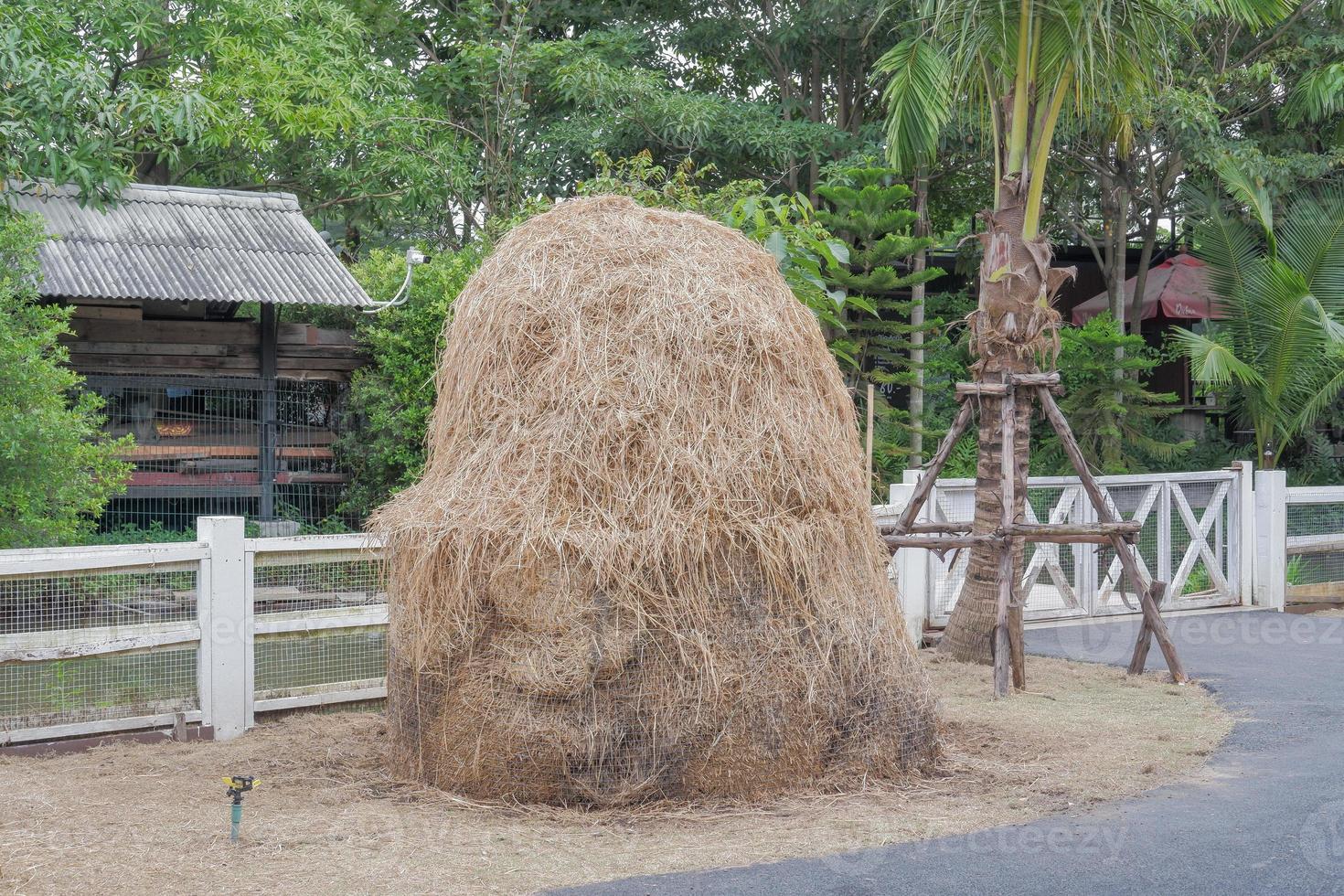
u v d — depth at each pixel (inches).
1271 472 472.7
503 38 789.2
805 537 214.8
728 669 204.7
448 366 238.4
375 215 816.9
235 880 165.9
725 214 473.1
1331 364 637.3
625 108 743.1
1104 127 518.3
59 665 249.1
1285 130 777.6
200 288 491.8
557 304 223.0
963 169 791.7
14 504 347.3
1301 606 479.5
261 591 272.4
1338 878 172.1
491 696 206.4
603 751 201.8
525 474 211.6
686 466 209.2
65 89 503.2
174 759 240.2
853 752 217.5
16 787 215.5
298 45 724.7
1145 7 341.4
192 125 553.6
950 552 400.5
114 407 503.5
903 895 163.6
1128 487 443.8
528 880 167.6
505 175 728.3
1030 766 234.5
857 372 648.4
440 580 211.5
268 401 518.6
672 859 177.2
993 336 344.2
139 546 255.9
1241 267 653.9
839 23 730.8
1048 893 165.0
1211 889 167.5
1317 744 257.6
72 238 516.4
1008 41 350.9
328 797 209.5
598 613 201.3
